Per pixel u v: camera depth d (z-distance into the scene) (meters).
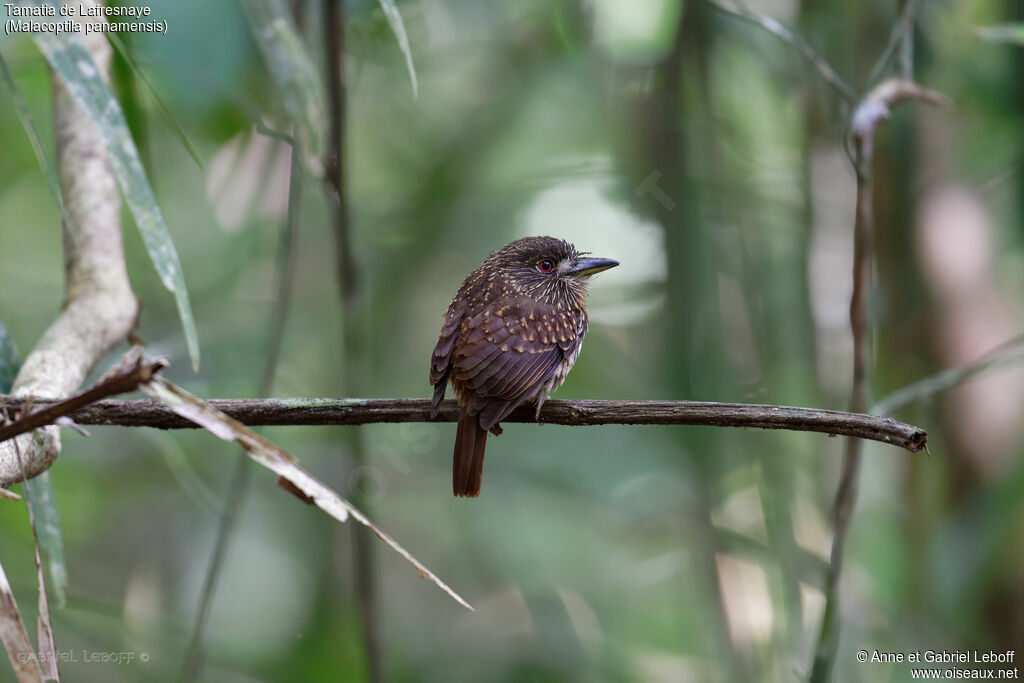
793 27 10.12
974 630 9.40
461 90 11.85
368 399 5.14
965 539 9.05
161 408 4.88
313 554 11.23
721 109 11.01
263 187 9.55
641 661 11.37
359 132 11.60
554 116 11.50
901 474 10.65
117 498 11.41
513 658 11.09
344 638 10.32
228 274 10.87
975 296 9.81
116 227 6.47
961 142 9.73
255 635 11.05
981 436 9.71
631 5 10.30
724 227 10.70
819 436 10.97
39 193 11.61
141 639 9.90
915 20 9.02
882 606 10.20
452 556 12.05
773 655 10.27
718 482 9.80
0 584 3.90
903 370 10.05
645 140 10.24
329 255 11.41
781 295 10.70
